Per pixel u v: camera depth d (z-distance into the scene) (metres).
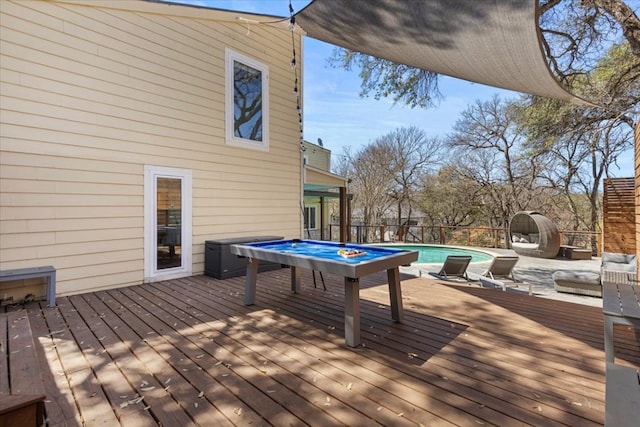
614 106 7.34
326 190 14.27
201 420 1.84
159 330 3.20
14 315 3.53
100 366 2.47
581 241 14.21
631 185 8.34
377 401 2.03
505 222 17.36
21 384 1.49
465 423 1.81
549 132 9.11
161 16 5.29
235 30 6.36
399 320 3.44
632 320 2.41
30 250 4.07
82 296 4.38
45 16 4.16
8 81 3.89
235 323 3.40
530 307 3.98
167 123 5.37
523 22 2.67
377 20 3.68
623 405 1.38
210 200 6.00
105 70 4.68
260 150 6.89
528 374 2.37
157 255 5.30
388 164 20.33
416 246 12.98
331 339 3.00
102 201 4.67
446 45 3.66
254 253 3.87
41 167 4.14
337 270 2.91
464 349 2.79
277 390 2.15
